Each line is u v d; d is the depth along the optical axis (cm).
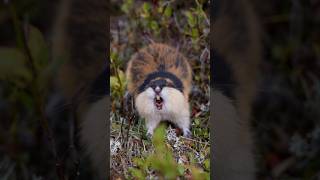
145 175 131
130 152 136
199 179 131
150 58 152
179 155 137
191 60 150
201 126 142
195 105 146
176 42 153
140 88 148
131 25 161
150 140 137
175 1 153
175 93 147
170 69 150
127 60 152
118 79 143
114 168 133
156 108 146
